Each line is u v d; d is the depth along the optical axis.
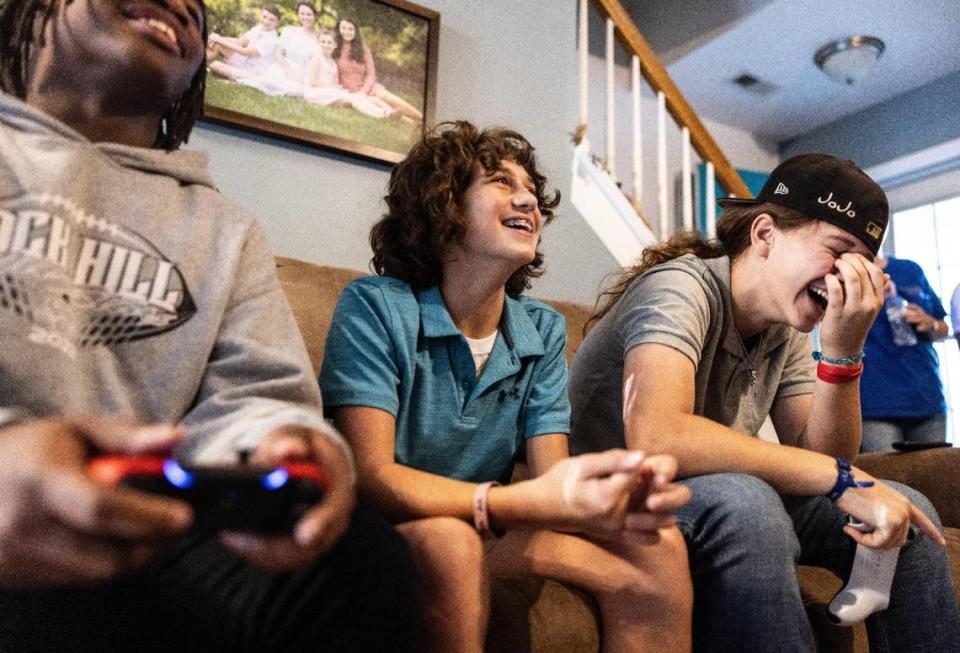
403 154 2.09
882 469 1.50
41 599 0.46
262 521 0.39
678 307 1.03
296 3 1.99
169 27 0.72
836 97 4.09
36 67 0.72
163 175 0.76
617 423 1.11
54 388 0.60
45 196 0.64
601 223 2.42
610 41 2.62
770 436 1.73
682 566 0.82
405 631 0.50
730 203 1.27
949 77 3.81
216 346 0.72
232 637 0.47
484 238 1.03
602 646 0.82
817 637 0.99
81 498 0.34
